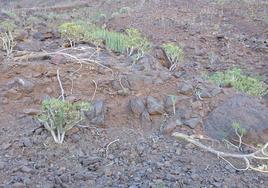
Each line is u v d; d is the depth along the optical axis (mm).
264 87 4715
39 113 3484
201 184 2885
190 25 8008
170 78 4133
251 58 6523
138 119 3588
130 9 9250
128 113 3631
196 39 7219
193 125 3520
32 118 3479
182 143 3346
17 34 5203
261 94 4422
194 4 9781
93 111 3555
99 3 10688
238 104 3730
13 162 2994
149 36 7234
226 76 4750
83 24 7285
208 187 2861
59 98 3695
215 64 6094
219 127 3521
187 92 3910
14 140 3211
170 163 3090
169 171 2996
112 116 3594
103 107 3615
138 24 7938
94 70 4184
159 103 3697
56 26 6906
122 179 2889
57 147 3158
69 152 3131
